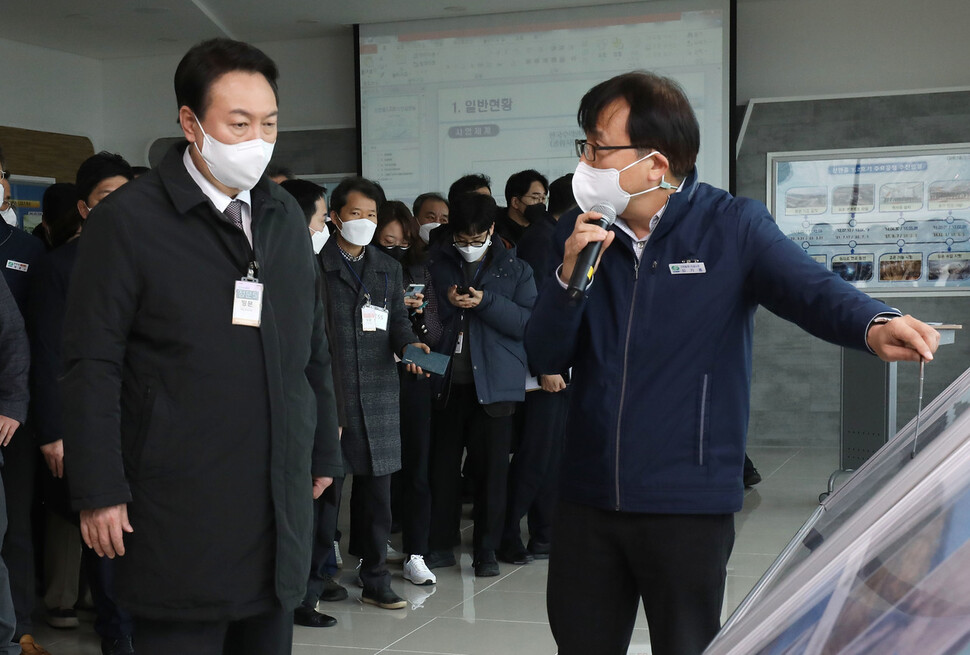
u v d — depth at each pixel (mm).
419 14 8297
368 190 3842
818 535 1081
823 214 7836
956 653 608
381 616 3953
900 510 719
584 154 1893
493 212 4352
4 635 2393
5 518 2439
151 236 1836
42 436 3199
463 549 5059
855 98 7727
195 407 1831
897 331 1532
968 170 7566
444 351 4391
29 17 7902
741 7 8055
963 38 7672
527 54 8312
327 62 8883
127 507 1844
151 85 9258
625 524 1879
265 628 1970
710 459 1835
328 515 3787
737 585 4191
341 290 3828
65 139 8930
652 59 8055
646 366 1853
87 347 1807
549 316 1858
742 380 1858
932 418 1229
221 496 1843
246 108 1829
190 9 7797
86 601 4020
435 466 4598
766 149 7898
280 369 1914
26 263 3264
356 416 3836
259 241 1929
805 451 7734
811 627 703
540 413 4641
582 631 1930
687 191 1871
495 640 3648
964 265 7621
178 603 1834
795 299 1749
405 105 8547
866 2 7824
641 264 1875
